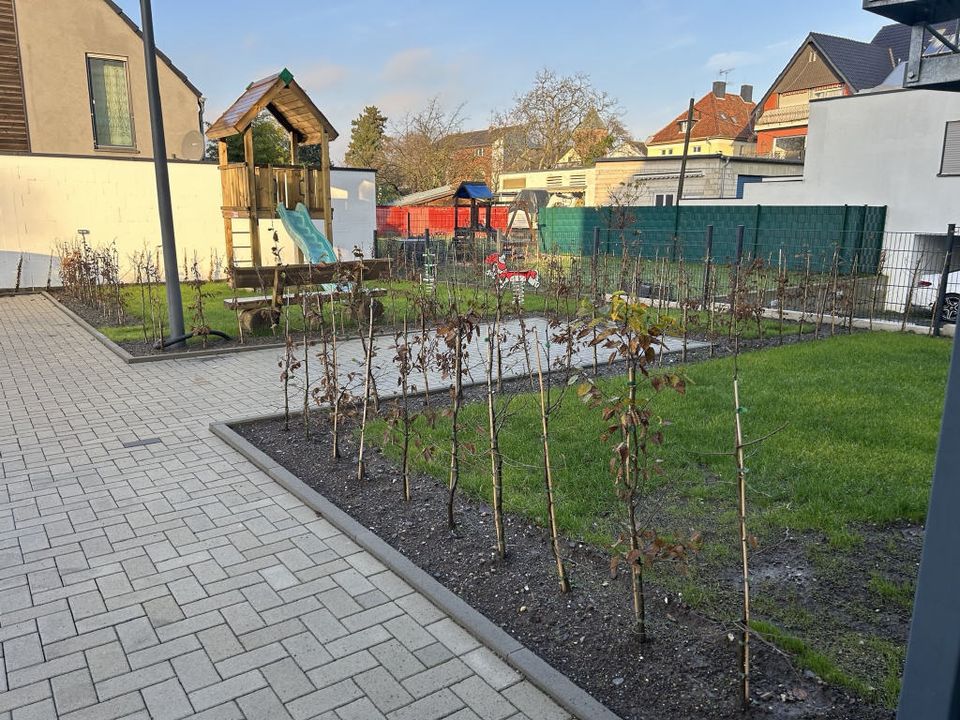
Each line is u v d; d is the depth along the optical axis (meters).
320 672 2.81
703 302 12.20
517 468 4.76
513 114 42.12
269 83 12.75
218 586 3.45
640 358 2.84
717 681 2.69
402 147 43.94
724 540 3.83
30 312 12.62
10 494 4.56
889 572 3.49
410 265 16.45
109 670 2.82
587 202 38.62
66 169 15.81
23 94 18.41
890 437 5.31
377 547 3.76
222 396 6.98
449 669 2.83
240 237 18.28
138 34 19.98
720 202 24.81
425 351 6.26
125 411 6.46
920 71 2.12
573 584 3.40
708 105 49.41
